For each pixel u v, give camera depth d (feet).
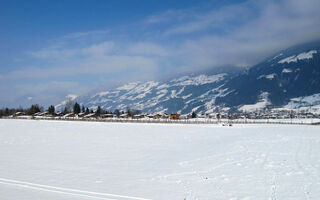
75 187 50.52
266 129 206.69
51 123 294.05
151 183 52.95
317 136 129.70
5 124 264.93
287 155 76.02
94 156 86.28
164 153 91.86
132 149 102.68
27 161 77.46
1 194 46.03
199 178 55.83
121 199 43.29
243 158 74.33
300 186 47.21
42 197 44.34
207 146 106.83
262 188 47.03
